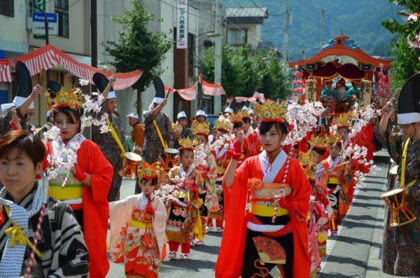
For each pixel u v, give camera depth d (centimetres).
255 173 473
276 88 4128
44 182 284
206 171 732
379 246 776
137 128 1095
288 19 4438
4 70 933
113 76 711
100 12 2269
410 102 450
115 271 634
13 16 1611
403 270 455
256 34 5409
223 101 3397
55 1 1859
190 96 2222
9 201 268
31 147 269
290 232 467
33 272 271
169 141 998
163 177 590
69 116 486
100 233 488
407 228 456
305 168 612
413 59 1073
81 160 485
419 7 668
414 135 457
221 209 859
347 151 751
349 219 959
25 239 268
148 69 2023
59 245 279
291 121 533
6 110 539
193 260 696
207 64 3403
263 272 463
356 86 1903
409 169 454
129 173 803
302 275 464
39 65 996
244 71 3525
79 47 2034
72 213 289
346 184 801
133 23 2006
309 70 1923
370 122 1247
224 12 4453
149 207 562
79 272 277
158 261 570
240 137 476
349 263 684
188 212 691
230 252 477
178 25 2806
